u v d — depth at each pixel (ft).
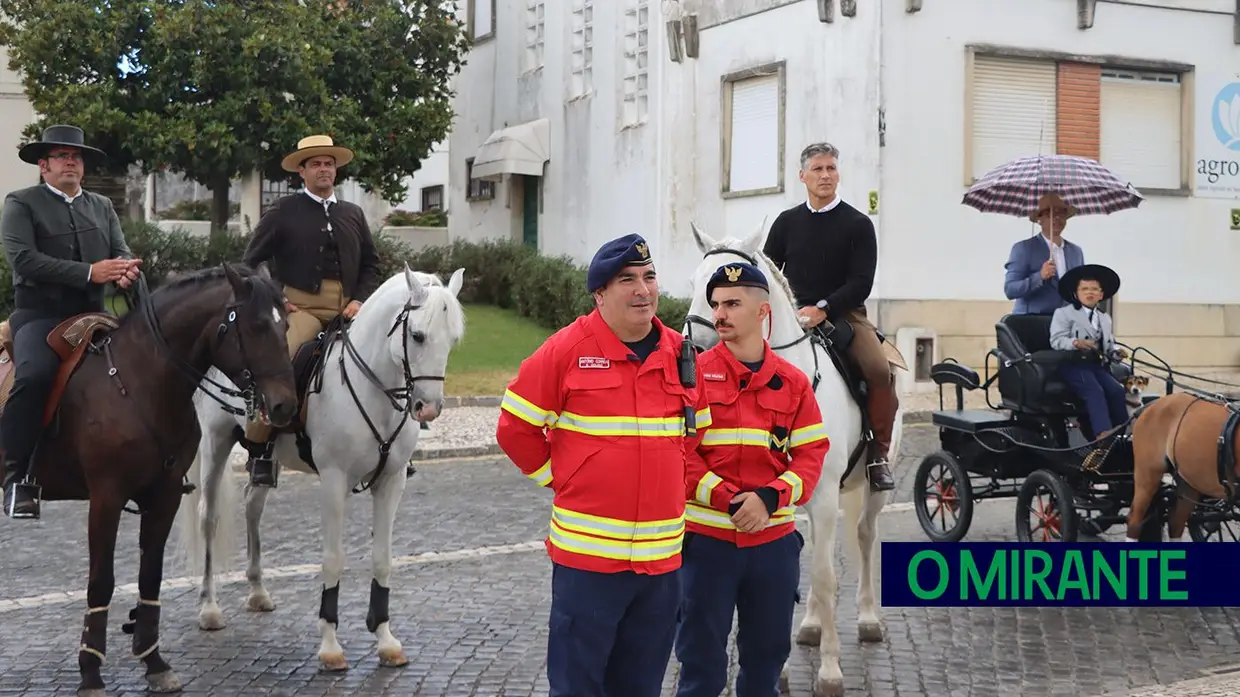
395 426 23.90
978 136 63.05
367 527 36.55
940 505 33.86
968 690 22.24
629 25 79.20
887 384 24.35
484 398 59.98
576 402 15.39
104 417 21.66
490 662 23.91
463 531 35.86
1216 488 27.22
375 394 23.54
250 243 26.84
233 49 68.33
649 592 15.46
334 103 71.67
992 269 63.31
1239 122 67.87
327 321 27.02
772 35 66.54
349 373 23.70
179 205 113.50
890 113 60.95
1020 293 38.65
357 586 29.99
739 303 17.19
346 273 27.22
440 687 22.45
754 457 17.10
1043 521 31.24
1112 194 43.98
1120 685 22.63
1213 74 67.10
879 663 23.77
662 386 15.57
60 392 22.13
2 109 78.84
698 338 20.30
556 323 76.69
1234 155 67.82
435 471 46.09
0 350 24.12
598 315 15.65
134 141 67.51
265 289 21.74
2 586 29.76
